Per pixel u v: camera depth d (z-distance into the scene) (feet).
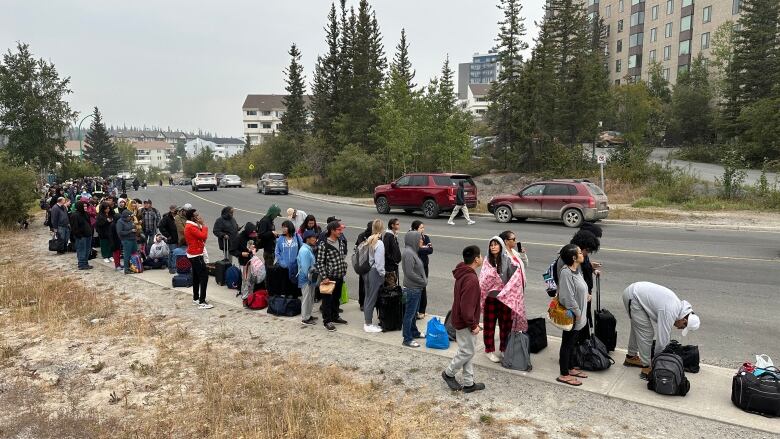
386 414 16.49
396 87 125.18
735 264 38.24
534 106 112.27
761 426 14.97
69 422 16.71
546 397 17.40
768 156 109.40
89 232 41.47
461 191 67.26
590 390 17.72
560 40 153.89
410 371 20.01
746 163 105.29
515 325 19.77
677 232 57.93
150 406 17.74
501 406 16.85
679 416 15.81
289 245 28.14
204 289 29.53
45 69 120.98
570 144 117.19
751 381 15.74
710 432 14.83
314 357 21.74
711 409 16.06
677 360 17.16
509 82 120.37
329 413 16.29
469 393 17.92
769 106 110.32
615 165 97.40
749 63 134.41
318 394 17.76
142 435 15.72
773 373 15.81
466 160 116.47
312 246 26.55
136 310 29.37
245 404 17.37
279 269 28.07
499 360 20.53
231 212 36.06
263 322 26.71
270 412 16.79
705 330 23.56
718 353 20.80
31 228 69.72
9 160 106.11
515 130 112.57
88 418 16.93
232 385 18.93
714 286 31.50
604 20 263.90
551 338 23.41
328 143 159.94
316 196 123.03
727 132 136.15
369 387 18.54
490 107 120.16
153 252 40.83
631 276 34.76
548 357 21.02
